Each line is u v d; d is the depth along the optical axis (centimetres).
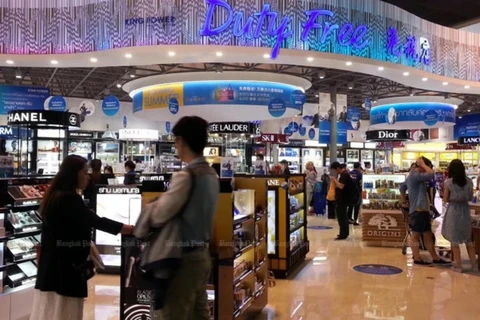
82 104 1088
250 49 739
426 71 966
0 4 774
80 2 764
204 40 725
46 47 771
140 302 313
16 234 397
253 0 743
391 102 1508
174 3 725
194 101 1008
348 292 495
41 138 1312
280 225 557
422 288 512
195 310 232
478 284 530
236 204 377
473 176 1552
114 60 795
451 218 584
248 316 413
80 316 276
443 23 1554
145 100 1078
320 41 782
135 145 1506
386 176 801
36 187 442
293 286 520
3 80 1365
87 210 271
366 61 838
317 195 1293
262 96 1006
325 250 742
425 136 2025
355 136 2034
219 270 321
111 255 582
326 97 1130
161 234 214
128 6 738
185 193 211
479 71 1062
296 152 1842
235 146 1598
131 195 571
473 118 1873
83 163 277
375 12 857
